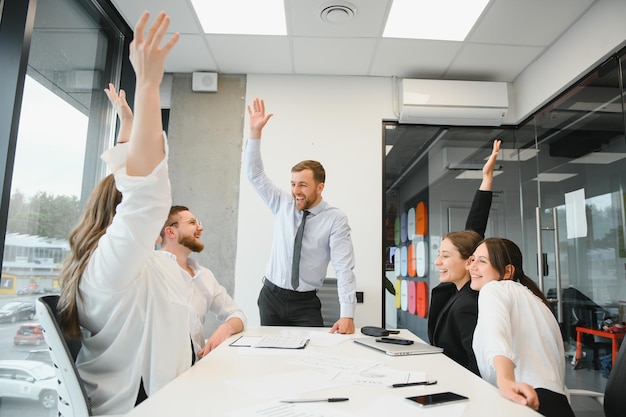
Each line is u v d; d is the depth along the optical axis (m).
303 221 2.22
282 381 1.03
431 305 1.91
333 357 1.33
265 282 2.35
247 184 3.32
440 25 2.78
